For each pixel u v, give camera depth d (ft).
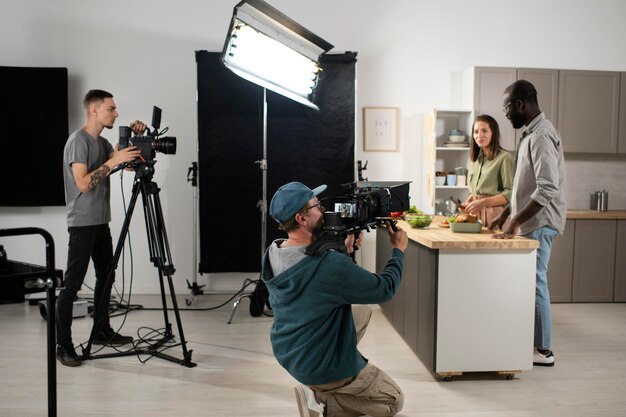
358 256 17.33
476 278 9.61
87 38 16.39
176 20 16.56
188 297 16.47
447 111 16.34
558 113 16.25
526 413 8.61
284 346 7.06
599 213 15.98
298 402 7.36
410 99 17.13
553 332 13.10
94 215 11.09
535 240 9.80
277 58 13.60
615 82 16.34
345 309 7.13
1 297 5.97
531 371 10.43
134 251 16.80
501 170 12.89
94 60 16.44
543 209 10.39
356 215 7.18
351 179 16.78
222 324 13.70
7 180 16.01
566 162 17.58
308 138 16.63
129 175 16.63
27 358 10.99
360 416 8.02
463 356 9.68
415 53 17.08
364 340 12.37
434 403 8.95
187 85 16.66
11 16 16.22
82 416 8.43
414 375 10.19
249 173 16.52
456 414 8.55
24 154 16.02
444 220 13.33
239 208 16.57
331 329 6.95
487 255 9.61
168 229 16.88
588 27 17.42
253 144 16.47
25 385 9.61
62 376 10.08
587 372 10.41
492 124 13.07
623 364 10.87
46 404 8.84
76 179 10.68
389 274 7.11
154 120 10.93
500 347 9.73
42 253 16.61
